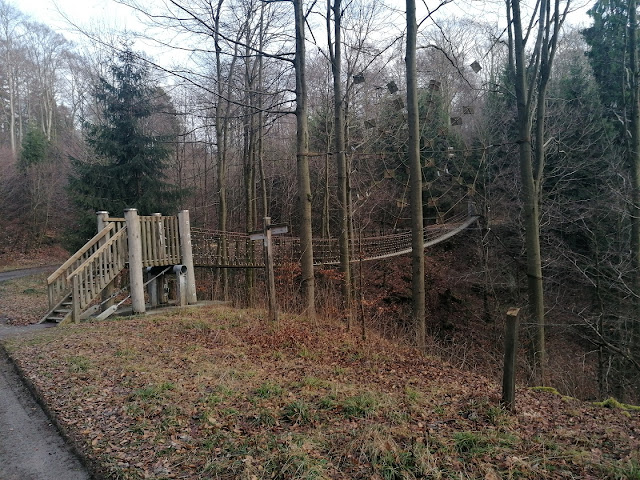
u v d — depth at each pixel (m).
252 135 15.29
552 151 14.75
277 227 8.30
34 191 26.12
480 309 17.27
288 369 5.84
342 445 3.50
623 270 11.50
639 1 11.81
